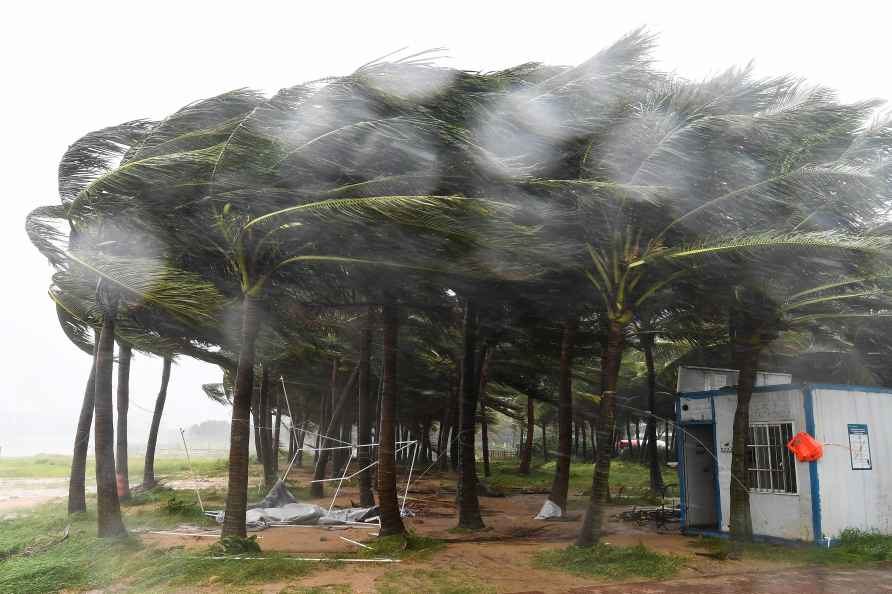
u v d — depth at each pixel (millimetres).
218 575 9078
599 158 10672
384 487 12516
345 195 9836
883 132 10672
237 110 10617
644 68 10914
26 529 13680
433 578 9172
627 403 33594
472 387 14672
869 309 12422
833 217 10430
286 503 16312
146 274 10125
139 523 14367
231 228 11047
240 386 11148
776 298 11477
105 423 11961
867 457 12180
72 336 14805
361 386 17344
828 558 10422
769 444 12352
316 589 8438
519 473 35531
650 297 12656
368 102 9414
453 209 9125
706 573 9656
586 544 10797
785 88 11023
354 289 12883
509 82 10648
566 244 10938
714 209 10492
